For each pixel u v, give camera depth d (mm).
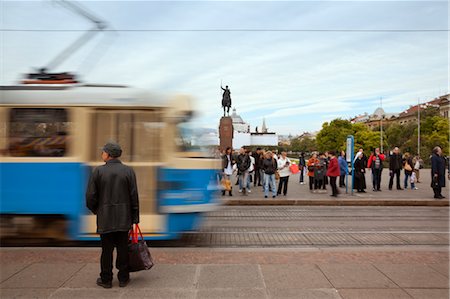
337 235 8477
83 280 4969
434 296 4465
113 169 4707
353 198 14266
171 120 7000
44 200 6848
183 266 5539
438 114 81625
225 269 5398
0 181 6844
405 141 76375
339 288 4695
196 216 7094
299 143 126000
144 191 6883
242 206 13336
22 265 5562
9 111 6891
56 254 6156
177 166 6961
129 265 4789
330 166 14906
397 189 17594
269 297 4410
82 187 6836
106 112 6914
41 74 7352
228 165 15031
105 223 4609
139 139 6922
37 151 6879
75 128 6871
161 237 6879
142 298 4398
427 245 7570
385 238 8188
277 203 13656
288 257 6070
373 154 17109
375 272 5297
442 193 16031
